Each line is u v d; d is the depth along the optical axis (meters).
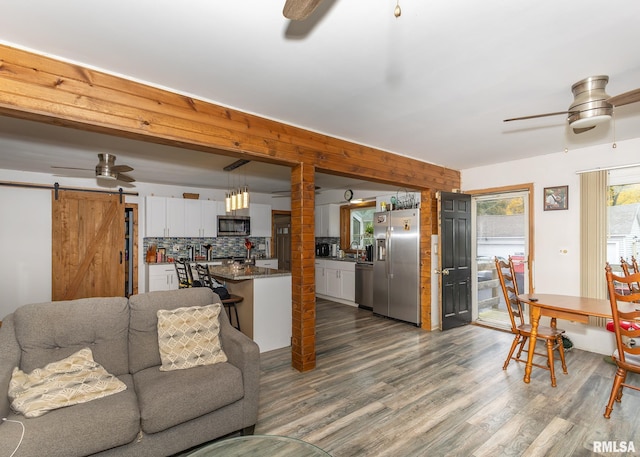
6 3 1.50
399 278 5.11
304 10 1.11
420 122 3.09
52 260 5.38
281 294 3.96
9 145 3.63
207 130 2.57
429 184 4.66
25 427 1.53
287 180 6.07
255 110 2.80
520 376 3.07
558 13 1.59
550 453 2.00
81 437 1.56
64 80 1.98
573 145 3.82
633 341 3.26
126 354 2.27
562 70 2.15
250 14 1.60
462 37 1.79
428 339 4.21
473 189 5.07
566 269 4.05
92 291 5.68
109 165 4.05
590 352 3.72
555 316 2.84
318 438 2.15
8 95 1.81
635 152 3.54
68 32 1.74
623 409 2.48
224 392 2.03
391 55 1.97
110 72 2.15
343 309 6.00
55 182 5.41
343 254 7.19
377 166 3.91
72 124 2.07
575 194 3.99
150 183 6.32
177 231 6.32
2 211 5.06
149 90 2.30
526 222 4.52
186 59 2.01
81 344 2.14
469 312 4.96
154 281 5.87
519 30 1.73
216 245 7.16
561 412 2.45
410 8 1.55
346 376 3.08
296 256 3.25
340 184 6.15
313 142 3.28
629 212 3.64
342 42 1.84
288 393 2.74
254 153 2.83
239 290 4.17
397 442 2.11
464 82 2.32
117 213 5.93
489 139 3.60
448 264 4.63
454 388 2.83
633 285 3.47
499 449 2.04
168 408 1.82
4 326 2.01
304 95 2.52
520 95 2.53
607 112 2.19
